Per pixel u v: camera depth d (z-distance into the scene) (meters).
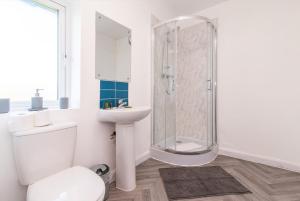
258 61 2.19
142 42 2.22
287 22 1.97
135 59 2.10
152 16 2.40
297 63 1.91
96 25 1.57
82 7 1.43
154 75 2.43
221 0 2.48
